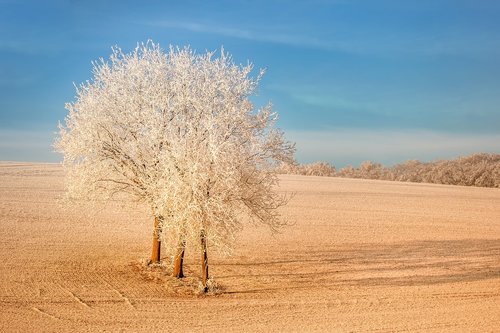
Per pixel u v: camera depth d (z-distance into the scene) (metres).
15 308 18.38
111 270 25.44
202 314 18.80
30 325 16.56
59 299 19.92
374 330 17.16
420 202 66.81
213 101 23.73
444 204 65.38
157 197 22.78
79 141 24.14
